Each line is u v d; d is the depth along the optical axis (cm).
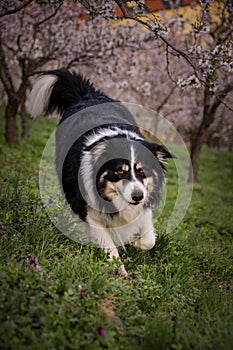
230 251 531
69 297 282
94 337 253
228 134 1500
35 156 920
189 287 373
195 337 274
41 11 840
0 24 788
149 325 279
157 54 1069
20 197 458
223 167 1599
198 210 781
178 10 991
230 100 1103
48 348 229
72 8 892
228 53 498
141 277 356
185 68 1030
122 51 909
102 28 847
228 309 339
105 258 384
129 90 1267
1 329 232
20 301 262
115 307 302
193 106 1208
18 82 1394
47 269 324
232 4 738
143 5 426
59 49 870
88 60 893
